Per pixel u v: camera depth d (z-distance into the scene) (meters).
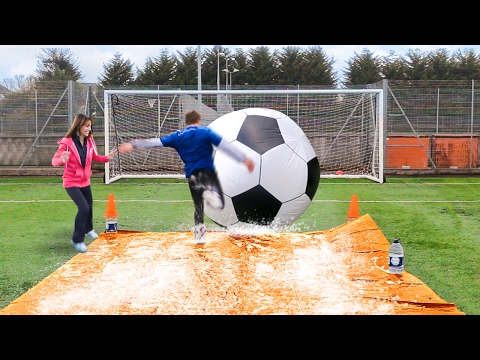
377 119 12.20
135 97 14.28
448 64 37.88
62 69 39.72
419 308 3.41
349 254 4.77
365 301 3.53
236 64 42.34
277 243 5.20
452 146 13.64
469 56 37.38
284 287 3.83
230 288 3.81
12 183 11.31
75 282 3.99
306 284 3.91
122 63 41.38
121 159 13.04
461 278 4.27
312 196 5.48
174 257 4.68
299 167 5.23
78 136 5.10
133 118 13.59
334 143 13.45
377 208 7.84
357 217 6.51
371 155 12.88
